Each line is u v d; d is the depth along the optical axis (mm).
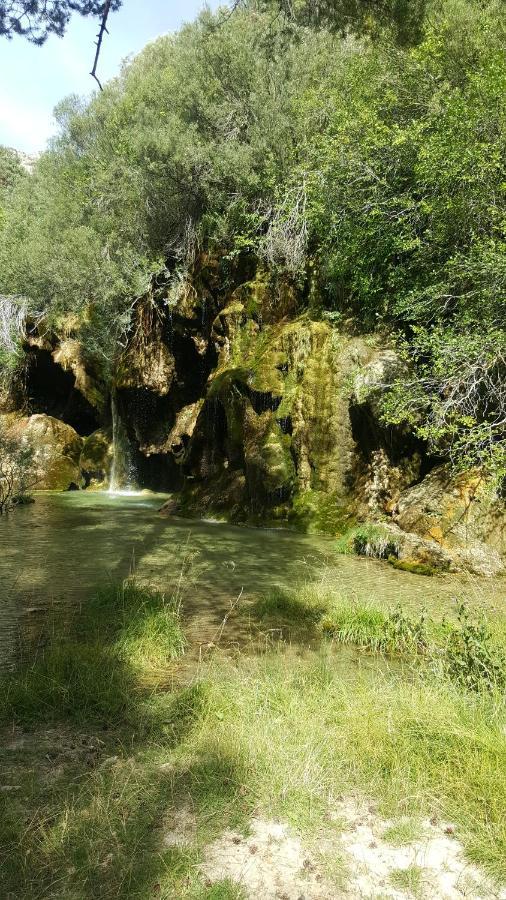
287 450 12594
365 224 12453
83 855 2578
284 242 14711
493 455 8398
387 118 12930
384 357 11461
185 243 18047
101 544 10141
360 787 3119
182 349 18094
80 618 5969
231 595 7160
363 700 3818
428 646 5242
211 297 17234
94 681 4246
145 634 5230
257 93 16828
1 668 4688
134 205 18781
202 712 3809
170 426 18766
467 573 8617
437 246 10930
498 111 10203
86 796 2965
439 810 2930
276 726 3592
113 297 18781
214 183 17078
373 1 11930
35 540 10453
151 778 3139
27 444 19219
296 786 3057
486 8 12594
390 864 2596
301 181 15258
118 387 19031
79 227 19875
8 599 6762
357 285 12789
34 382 25016
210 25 16844
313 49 17031
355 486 11711
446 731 3357
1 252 21578
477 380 9086
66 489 19219
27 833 2680
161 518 13367
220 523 12758
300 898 2377
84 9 7301
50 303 21531
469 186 10117
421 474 11188
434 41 11906
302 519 11844
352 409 11742
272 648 5387
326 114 15188
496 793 2879
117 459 19891
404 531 9789
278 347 13602
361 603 6426
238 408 13500
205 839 2703
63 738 3623
